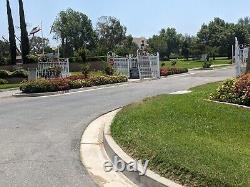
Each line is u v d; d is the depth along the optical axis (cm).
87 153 930
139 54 3616
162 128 1013
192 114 1181
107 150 923
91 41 9625
